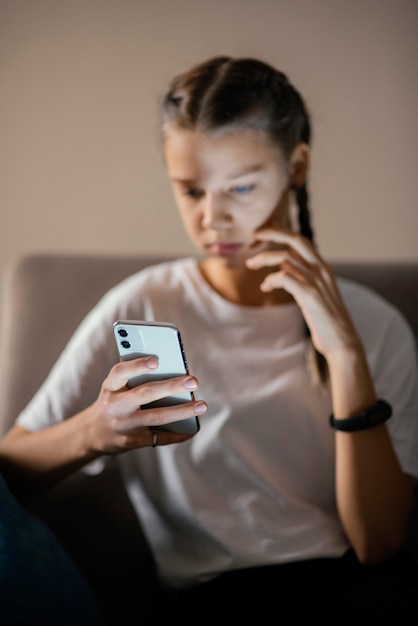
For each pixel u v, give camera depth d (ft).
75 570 2.55
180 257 3.73
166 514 2.97
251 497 2.89
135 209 4.67
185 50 4.52
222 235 2.86
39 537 2.43
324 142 4.71
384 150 4.74
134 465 3.04
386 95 4.67
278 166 2.83
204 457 2.91
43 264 3.61
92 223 4.68
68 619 2.19
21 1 4.40
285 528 2.85
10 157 4.58
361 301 3.26
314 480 2.99
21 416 2.97
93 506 3.24
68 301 3.53
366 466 2.81
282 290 3.14
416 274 3.73
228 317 3.06
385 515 2.82
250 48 4.55
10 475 2.72
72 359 2.97
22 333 3.47
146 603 3.18
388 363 3.13
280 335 3.08
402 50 4.62
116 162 4.61
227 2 4.48
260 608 2.71
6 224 4.65
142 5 4.46
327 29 4.56
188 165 2.75
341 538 2.91
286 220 3.08
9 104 4.51
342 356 2.82
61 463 2.67
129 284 3.18
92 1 4.44
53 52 4.47
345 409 2.83
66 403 2.91
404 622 2.48
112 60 4.50
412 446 2.99
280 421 2.96
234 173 2.74
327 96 4.65
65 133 4.57
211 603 2.76
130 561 3.22
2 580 2.06
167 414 2.33
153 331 2.27
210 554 2.85
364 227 4.83
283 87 2.85
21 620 1.99
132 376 2.28
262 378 3.00
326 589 2.73
